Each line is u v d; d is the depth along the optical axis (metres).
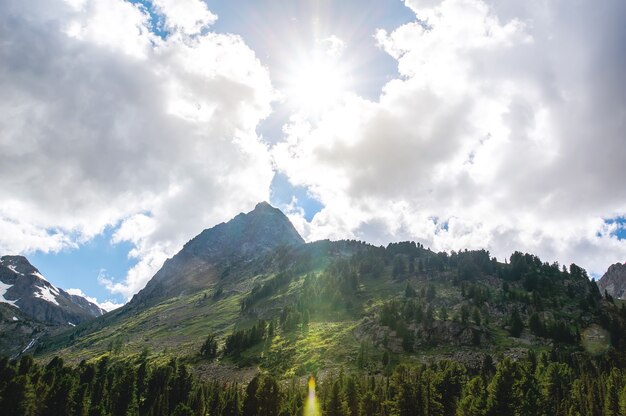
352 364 163.25
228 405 121.12
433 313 196.00
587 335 175.12
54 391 132.25
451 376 111.75
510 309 199.62
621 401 100.56
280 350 191.75
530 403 92.50
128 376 153.75
